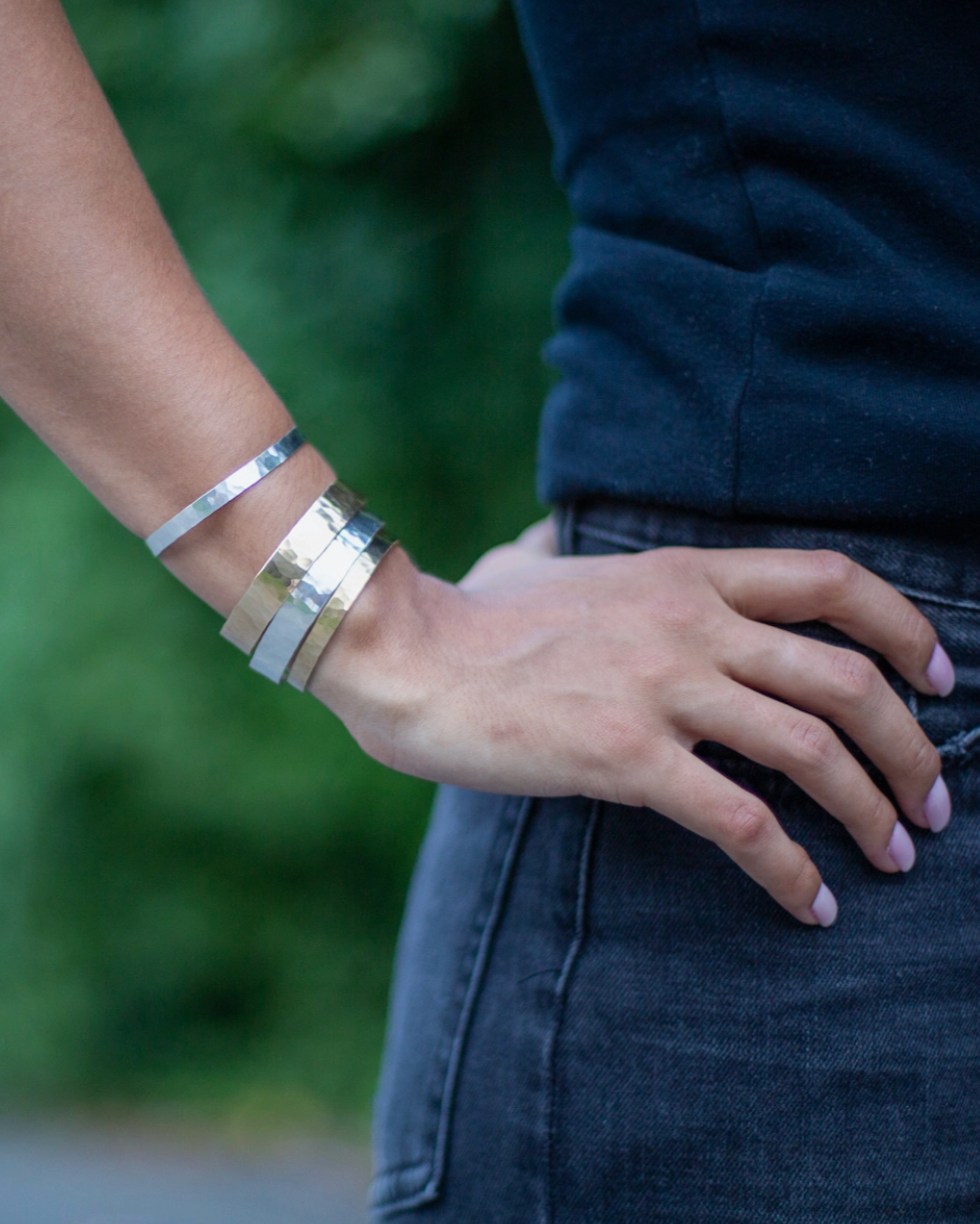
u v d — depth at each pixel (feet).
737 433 2.23
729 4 2.26
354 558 2.20
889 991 2.15
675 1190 2.17
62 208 2.03
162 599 12.07
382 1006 13.96
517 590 2.34
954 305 2.14
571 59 2.54
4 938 13.50
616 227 2.51
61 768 12.26
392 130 10.43
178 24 10.48
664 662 2.18
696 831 2.15
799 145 2.23
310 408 11.02
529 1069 2.30
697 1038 2.19
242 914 13.96
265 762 12.10
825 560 2.19
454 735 2.20
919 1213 2.11
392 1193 2.53
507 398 11.02
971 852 2.23
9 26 1.99
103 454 2.17
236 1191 10.97
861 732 2.18
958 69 2.17
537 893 2.40
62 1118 13.42
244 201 11.12
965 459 2.14
